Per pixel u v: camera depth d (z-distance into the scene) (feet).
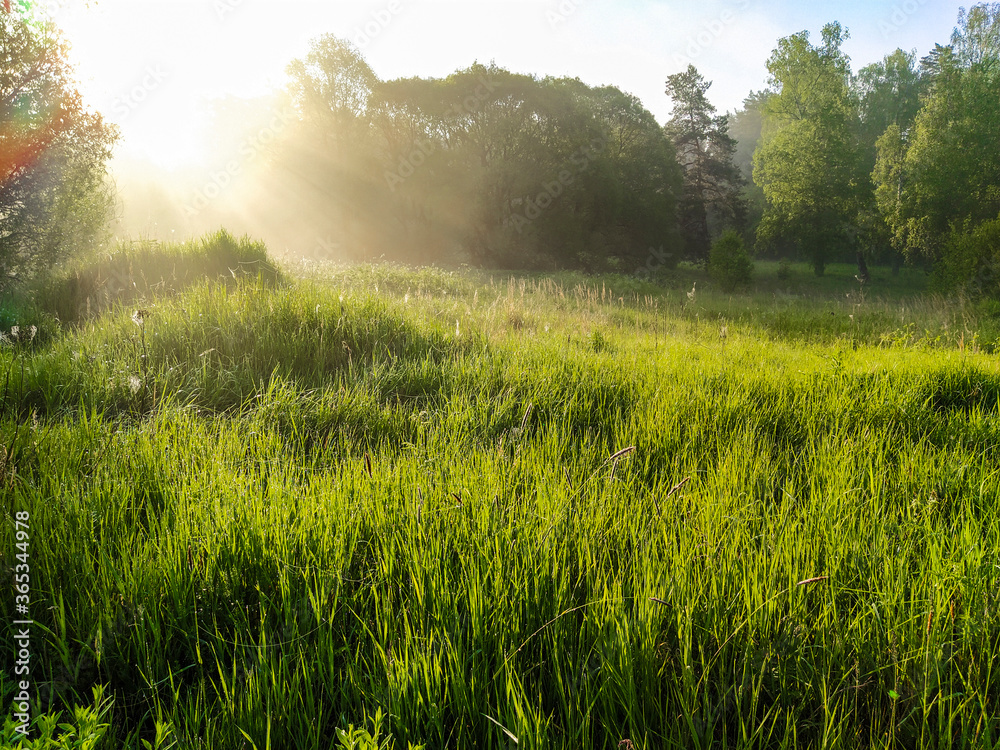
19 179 35.88
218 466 10.12
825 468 11.32
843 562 7.91
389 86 125.70
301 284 29.73
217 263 31.48
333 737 5.25
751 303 64.69
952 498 10.38
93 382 14.48
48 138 36.04
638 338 28.04
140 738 5.43
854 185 120.57
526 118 124.57
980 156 110.83
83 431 11.45
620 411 15.25
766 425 14.52
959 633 6.56
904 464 11.47
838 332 37.73
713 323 40.06
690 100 159.33
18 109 34.73
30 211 36.63
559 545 8.01
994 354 25.17
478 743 5.49
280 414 13.56
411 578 7.06
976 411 15.44
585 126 126.31
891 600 6.93
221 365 16.11
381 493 9.06
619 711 5.78
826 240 122.31
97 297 26.99
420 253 132.77
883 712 5.88
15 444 10.34
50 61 35.70
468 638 6.32
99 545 7.59
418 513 8.00
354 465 10.33
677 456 11.93
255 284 21.66
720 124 162.20
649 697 5.71
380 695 5.61
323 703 5.82
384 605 6.79
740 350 25.03
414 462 10.60
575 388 16.38
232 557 7.41
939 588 6.97
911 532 8.77
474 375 17.10
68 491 8.89
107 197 42.01
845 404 15.74
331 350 18.19
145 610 6.59
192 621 6.70
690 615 6.55
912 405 15.61
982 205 110.22
